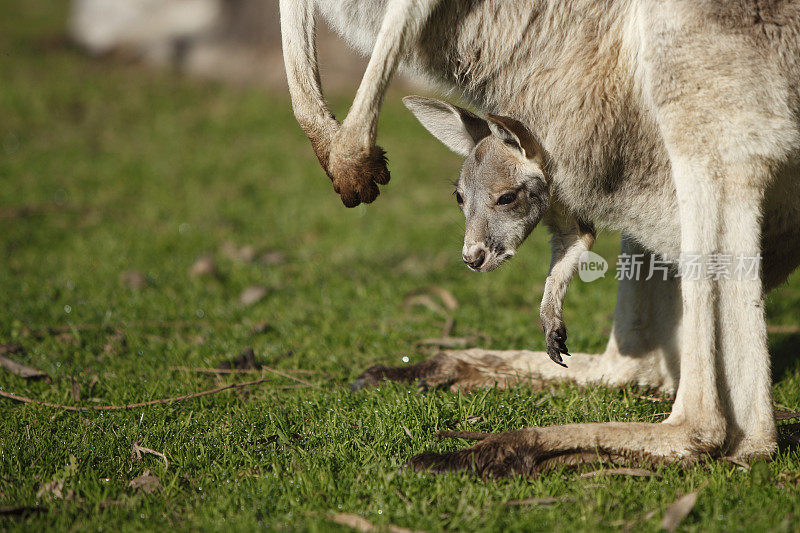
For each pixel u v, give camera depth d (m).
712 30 7.43
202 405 9.40
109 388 9.85
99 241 18.06
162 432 8.32
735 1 7.43
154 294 14.31
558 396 9.38
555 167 8.60
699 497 6.66
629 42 7.93
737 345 7.39
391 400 8.88
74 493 7.06
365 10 8.54
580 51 8.12
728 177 7.43
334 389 9.87
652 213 8.52
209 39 36.91
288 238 19.09
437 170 26.19
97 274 15.59
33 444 8.01
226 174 24.98
